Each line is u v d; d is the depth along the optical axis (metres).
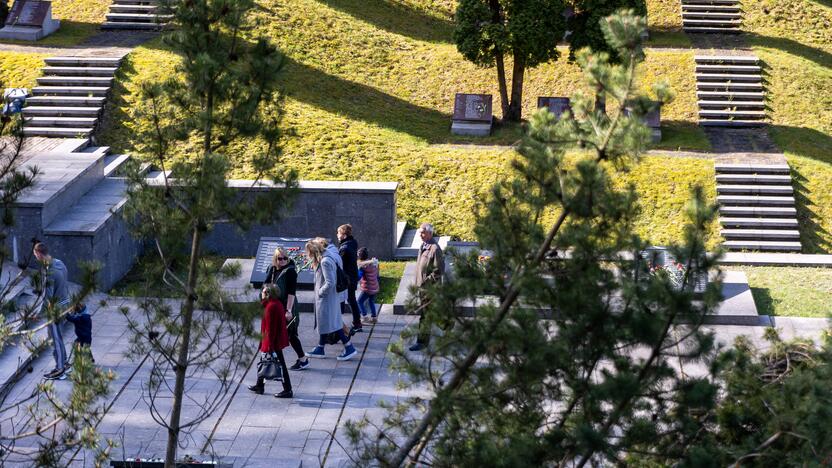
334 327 16.53
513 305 9.49
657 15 35.31
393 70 30.84
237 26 10.84
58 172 20.98
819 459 8.55
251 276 19.95
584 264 9.16
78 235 18.89
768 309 19.11
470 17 27.48
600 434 8.59
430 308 9.78
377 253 21.91
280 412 15.02
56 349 15.25
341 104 28.03
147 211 11.13
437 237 22.75
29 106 25.77
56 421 10.22
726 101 29.11
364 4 34.81
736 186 24.33
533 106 29.89
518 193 9.36
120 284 20.05
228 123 10.98
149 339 11.37
